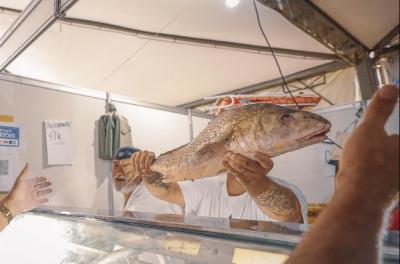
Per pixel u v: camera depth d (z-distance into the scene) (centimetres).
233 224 73
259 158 84
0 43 192
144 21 199
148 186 135
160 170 125
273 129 79
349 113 101
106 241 94
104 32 228
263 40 186
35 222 128
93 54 270
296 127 76
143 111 191
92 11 193
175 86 318
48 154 166
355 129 38
